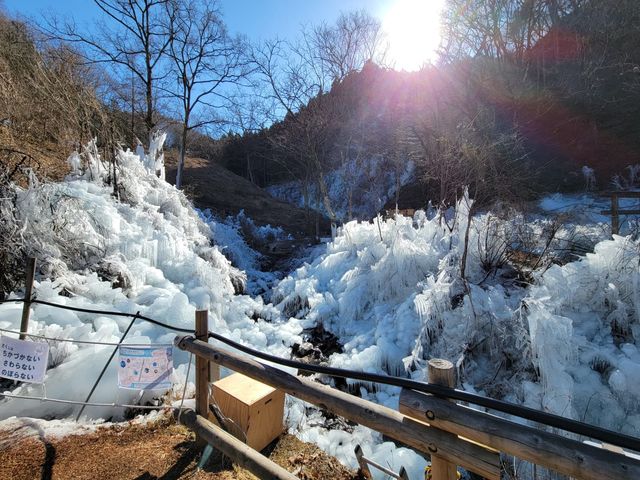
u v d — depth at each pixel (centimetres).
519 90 1636
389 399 530
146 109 1753
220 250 1107
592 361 471
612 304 515
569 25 1655
